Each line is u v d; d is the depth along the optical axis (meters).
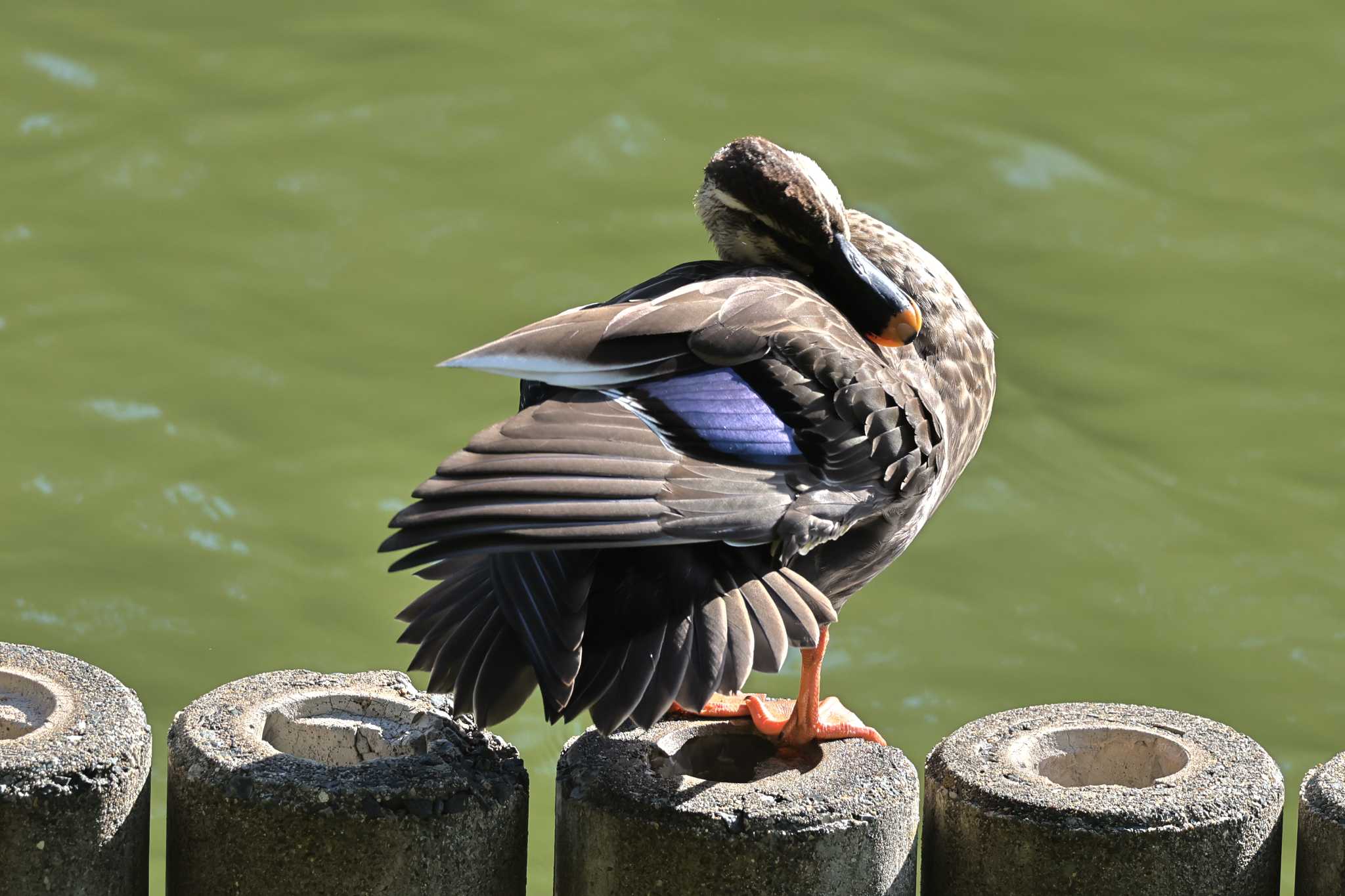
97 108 15.75
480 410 13.09
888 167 15.40
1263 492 12.69
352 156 15.40
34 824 5.10
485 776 5.37
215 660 11.12
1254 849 5.34
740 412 5.91
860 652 11.44
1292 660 11.52
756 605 5.64
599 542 5.32
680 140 15.66
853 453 6.07
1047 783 5.41
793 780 5.42
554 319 5.92
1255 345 13.83
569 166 15.36
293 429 12.84
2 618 11.30
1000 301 14.16
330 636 11.37
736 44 16.80
